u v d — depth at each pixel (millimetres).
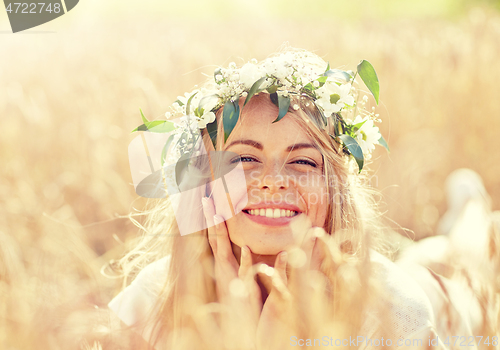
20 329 1520
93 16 5375
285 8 8430
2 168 3199
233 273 1390
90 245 2840
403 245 2604
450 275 1895
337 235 1428
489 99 4297
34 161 3412
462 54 4824
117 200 3111
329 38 5316
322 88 1368
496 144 4016
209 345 1286
